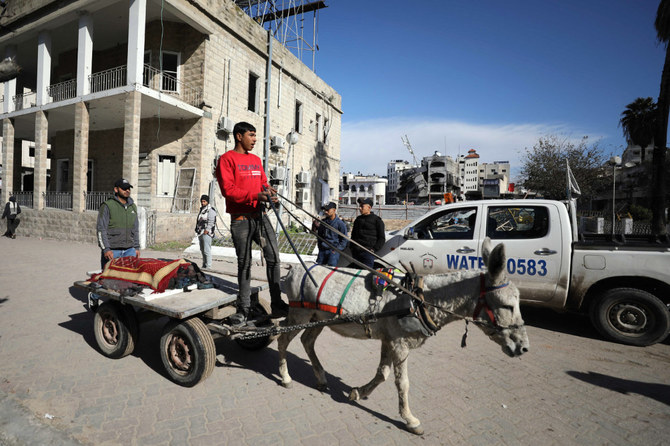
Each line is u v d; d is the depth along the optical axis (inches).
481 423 126.1
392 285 117.2
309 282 134.6
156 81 609.0
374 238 240.7
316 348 190.7
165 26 608.7
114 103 554.9
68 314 229.0
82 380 146.9
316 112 957.2
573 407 137.9
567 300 211.9
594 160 1154.0
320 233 265.3
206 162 609.0
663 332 191.3
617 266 199.2
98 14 573.3
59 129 746.8
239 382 150.6
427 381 155.8
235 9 649.0
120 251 211.9
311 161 935.7
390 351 120.4
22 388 138.4
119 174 682.8
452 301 111.6
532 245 215.0
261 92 732.7
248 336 138.3
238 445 110.3
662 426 126.9
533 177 1226.0
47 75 637.3
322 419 125.7
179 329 140.5
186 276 166.2
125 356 165.8
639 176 1454.2
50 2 573.0
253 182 135.9
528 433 121.3
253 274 353.1
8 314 224.7
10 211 619.8
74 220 574.6
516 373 165.3
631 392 150.0
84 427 116.1
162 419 122.3
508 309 102.3
